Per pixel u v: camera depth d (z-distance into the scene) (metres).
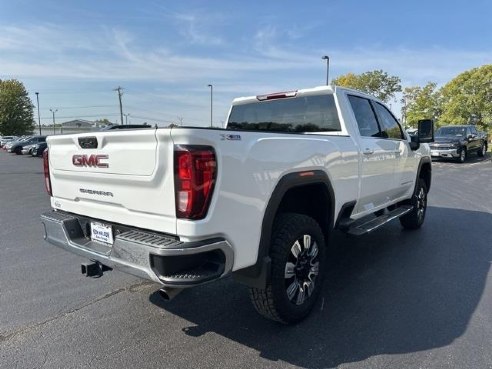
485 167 17.95
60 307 3.94
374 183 4.93
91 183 3.32
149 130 2.70
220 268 2.74
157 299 4.11
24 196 11.07
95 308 3.92
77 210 3.55
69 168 3.50
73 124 99.06
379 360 3.00
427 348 3.15
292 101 4.95
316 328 3.48
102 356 3.09
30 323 3.62
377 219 5.03
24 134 81.75
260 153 2.98
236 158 2.79
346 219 4.48
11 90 80.12
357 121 4.84
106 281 4.60
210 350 3.16
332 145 3.90
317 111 4.73
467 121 38.16
